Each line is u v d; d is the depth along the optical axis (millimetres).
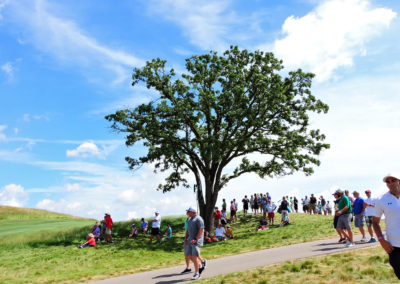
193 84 27000
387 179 5180
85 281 11789
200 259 9781
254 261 11430
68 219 43469
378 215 5238
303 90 26391
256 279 8211
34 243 24609
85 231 28156
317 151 26109
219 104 25922
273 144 26797
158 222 22703
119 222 33969
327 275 7789
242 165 26516
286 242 16734
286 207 25922
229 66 26656
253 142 26469
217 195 26109
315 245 13602
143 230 26891
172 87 26328
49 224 35969
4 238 26016
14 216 44062
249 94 26609
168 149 24797
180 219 34562
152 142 25703
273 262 10562
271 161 26891
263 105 26219
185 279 9641
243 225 28641
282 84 25984
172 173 30562
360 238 13812
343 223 12039
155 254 18328
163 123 25219
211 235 23797
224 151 26484
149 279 10375
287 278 7938
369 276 7484
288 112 25703
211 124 27688
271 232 22531
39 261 17781
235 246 18172
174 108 25812
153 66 26375
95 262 16672
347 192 20281
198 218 9953
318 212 34719
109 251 19828
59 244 24094
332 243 13492
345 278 7402
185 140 27000
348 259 9195
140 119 26281
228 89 26375
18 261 18250
